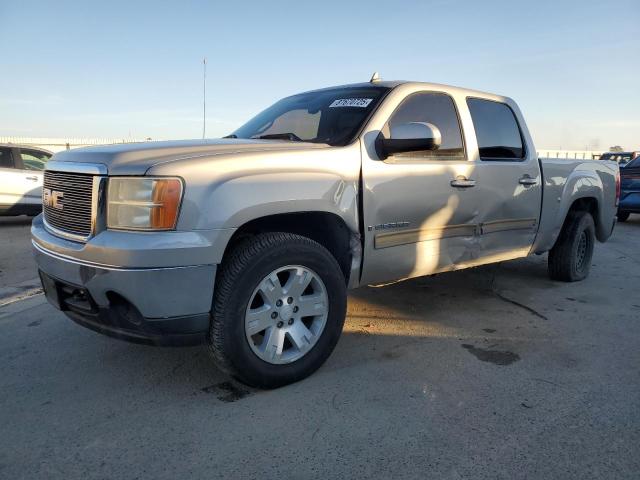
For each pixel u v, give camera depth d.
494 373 3.48
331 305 3.39
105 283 2.79
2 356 3.75
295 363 3.27
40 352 3.81
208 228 2.81
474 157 4.44
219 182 2.87
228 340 2.95
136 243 2.71
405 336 4.16
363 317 4.64
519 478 2.38
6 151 10.52
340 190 3.38
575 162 5.76
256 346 3.14
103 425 2.82
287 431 2.76
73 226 3.06
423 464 2.47
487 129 4.68
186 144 3.25
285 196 3.08
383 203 3.68
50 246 3.13
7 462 2.49
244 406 3.02
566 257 5.83
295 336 3.26
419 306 4.98
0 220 11.80
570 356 3.79
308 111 4.22
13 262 7.20
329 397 3.12
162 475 2.40
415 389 3.23
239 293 2.95
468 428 2.79
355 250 3.62
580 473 2.42
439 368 3.55
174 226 2.75
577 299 5.31
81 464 2.48
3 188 10.35
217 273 3.00
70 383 3.32
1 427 2.80
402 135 3.56
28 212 10.75
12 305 5.03
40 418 2.89
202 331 2.92
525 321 4.58
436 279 6.02
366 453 2.56
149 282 2.71
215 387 3.26
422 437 2.70
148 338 2.86
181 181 2.78
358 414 2.93
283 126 4.21
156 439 2.68
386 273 3.85
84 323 3.17
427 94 4.20
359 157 3.56
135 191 2.77
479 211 4.47
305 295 3.33
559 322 4.56
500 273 6.39
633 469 2.45
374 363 3.62
